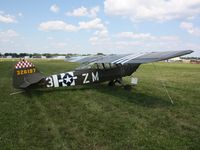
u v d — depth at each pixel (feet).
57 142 15.53
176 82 44.62
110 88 35.04
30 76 30.25
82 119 20.25
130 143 15.34
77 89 33.83
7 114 21.67
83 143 15.42
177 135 16.72
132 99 27.78
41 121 19.71
